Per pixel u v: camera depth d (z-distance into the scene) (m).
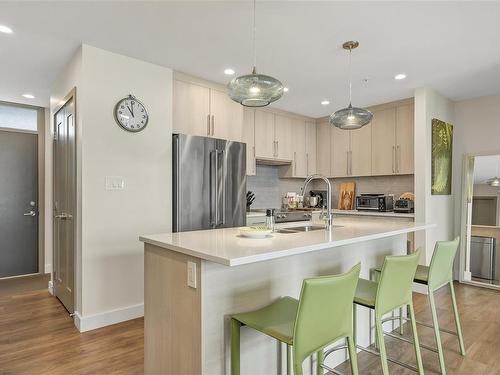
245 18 2.37
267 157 4.82
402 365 2.05
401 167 4.52
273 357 1.91
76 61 2.89
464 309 3.36
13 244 4.44
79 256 2.80
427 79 3.65
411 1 2.15
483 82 3.77
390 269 1.77
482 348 2.51
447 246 2.22
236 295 1.71
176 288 1.73
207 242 1.79
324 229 2.54
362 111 2.55
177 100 3.49
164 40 2.72
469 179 4.45
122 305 2.97
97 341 2.56
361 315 2.50
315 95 4.25
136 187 3.07
